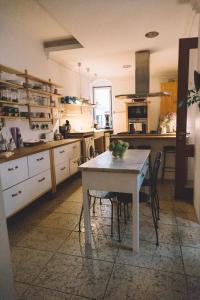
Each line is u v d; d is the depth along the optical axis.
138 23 3.03
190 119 3.18
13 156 2.46
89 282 1.66
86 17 2.81
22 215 2.85
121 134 4.58
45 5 2.47
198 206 2.55
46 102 4.18
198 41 2.58
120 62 5.24
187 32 3.38
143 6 2.57
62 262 1.90
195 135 2.89
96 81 7.25
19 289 1.61
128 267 1.80
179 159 3.14
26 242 2.22
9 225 2.59
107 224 2.54
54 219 2.72
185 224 2.48
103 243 2.16
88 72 6.36
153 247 2.05
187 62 2.88
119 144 2.41
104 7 2.56
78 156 4.47
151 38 3.62
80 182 4.29
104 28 3.17
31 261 1.92
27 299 1.52
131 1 2.44
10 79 3.19
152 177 2.24
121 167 1.97
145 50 4.30
